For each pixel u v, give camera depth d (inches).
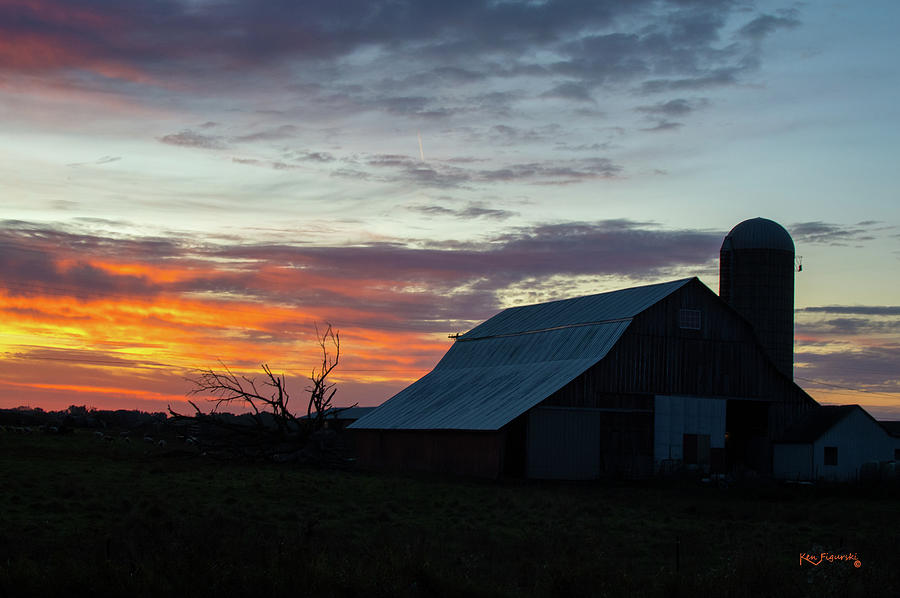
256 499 1272.1
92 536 877.8
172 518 1011.3
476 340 2723.9
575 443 1927.9
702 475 1925.4
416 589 668.7
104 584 637.9
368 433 2389.3
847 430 2085.4
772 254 2669.8
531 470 1870.1
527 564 792.3
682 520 1228.5
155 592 637.3
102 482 1423.5
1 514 1018.1
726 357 2145.7
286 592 642.2
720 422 2095.2
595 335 2138.3
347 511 1175.0
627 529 1098.1
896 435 2138.3
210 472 1728.6
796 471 2078.0
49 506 1075.3
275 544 802.2
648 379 2041.1
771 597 678.5
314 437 2202.3
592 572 721.0
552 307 2610.7
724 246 2733.8
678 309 2114.9
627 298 2267.5
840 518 1272.1
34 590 630.5
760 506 1439.5
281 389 2188.7
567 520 1159.6
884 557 842.8
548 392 1939.0
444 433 2037.4
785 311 2672.2
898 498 1678.2
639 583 719.7
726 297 2706.7
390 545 796.0
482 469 1879.9
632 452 1989.4
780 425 2170.3
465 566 776.9
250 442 2167.8
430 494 1451.8
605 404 1980.8
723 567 759.1
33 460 1824.6
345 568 681.6
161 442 2544.3
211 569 666.2
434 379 2618.1
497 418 1911.9
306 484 1512.1
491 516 1181.7
